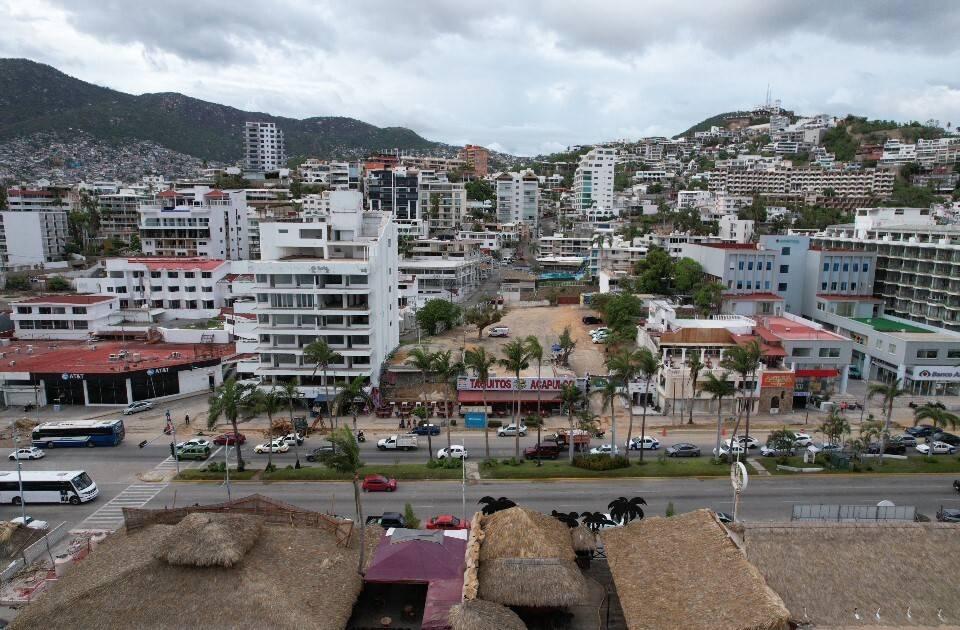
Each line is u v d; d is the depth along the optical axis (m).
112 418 91.88
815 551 36.84
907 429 84.38
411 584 45.38
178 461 74.19
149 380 99.12
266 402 71.94
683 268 149.00
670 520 42.12
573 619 40.06
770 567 35.97
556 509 60.91
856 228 158.12
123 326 131.12
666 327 106.88
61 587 40.03
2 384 96.25
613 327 125.75
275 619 36.53
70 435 79.88
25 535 52.97
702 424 87.69
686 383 90.88
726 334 96.56
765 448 75.56
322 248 101.31
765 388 91.50
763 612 32.59
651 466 70.88
